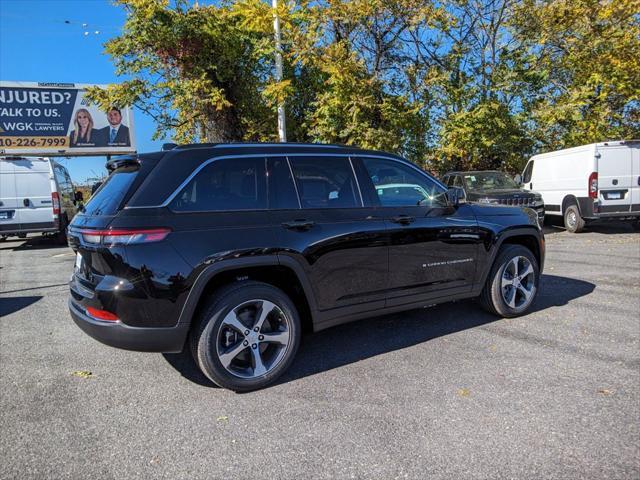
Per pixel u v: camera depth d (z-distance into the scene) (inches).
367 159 166.4
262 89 513.7
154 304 122.4
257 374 136.0
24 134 759.1
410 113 506.9
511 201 434.6
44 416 123.6
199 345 129.3
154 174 129.8
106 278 123.0
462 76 554.6
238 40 493.0
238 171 140.0
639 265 302.2
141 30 462.0
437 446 106.4
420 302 171.6
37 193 473.4
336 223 149.6
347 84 480.4
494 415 119.3
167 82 491.2
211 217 131.6
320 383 140.6
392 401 128.2
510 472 96.6
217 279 135.6
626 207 445.1
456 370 146.9
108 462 103.1
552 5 564.4
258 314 136.6
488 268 188.4
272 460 102.7
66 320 211.0
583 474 95.5
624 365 147.8
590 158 444.5
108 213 127.0
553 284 256.1
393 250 161.0
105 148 800.9
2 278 313.1
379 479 95.4
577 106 540.7
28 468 101.1
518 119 552.1
